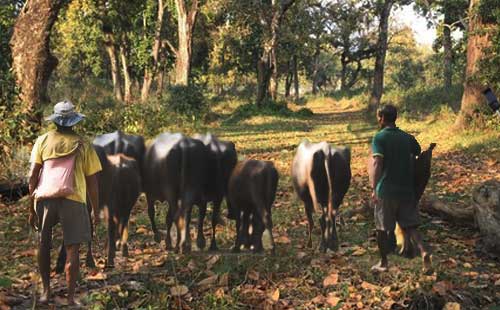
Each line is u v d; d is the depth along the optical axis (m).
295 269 6.54
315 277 6.30
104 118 18.66
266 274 6.33
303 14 49.91
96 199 5.55
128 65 47.28
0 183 10.64
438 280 6.07
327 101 71.06
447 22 37.19
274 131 27.12
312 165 6.98
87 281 6.11
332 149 7.01
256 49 60.28
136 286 5.89
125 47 46.34
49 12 14.45
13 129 12.73
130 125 21.27
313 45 59.16
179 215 6.79
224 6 41.47
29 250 7.47
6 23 15.75
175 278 5.94
